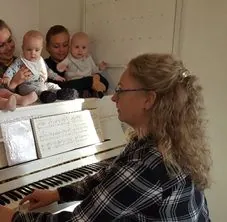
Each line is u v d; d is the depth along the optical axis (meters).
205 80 1.79
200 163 0.84
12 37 1.97
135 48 2.00
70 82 1.92
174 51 1.85
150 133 0.84
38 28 2.25
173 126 0.81
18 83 1.58
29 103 1.36
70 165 1.46
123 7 2.00
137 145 0.85
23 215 0.90
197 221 0.88
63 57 2.08
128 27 2.00
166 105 0.81
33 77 1.67
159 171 0.78
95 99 1.68
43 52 2.24
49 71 1.90
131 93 0.84
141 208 0.80
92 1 2.12
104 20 2.10
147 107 0.83
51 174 1.38
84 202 0.83
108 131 1.71
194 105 0.84
